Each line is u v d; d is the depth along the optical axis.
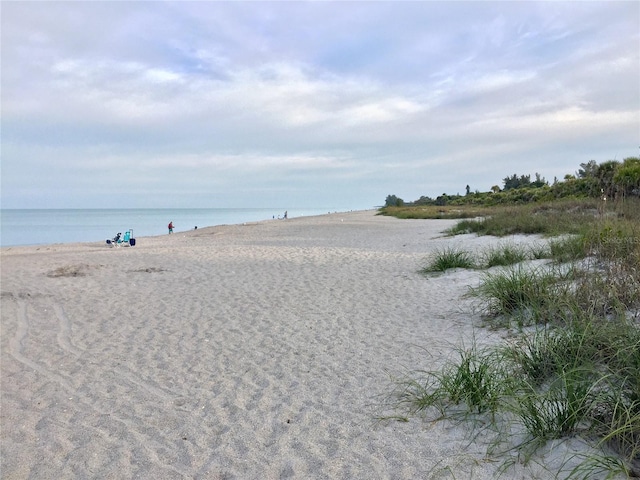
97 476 3.25
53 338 6.49
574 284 5.90
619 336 3.74
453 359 4.74
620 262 5.88
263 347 5.72
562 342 4.00
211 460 3.35
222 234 26.47
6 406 4.45
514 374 3.84
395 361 4.92
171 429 3.85
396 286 8.86
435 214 37.81
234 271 11.36
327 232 24.83
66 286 9.93
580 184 25.03
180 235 28.08
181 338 6.24
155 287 9.68
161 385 4.76
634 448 2.68
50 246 21.36
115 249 17.86
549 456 2.88
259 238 21.78
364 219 42.06
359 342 5.67
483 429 3.33
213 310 7.62
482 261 10.16
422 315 6.64
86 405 4.40
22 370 5.36
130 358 5.59
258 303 7.98
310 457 3.27
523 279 6.18
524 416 3.20
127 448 3.60
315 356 5.30
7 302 8.56
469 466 2.94
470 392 3.70
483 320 5.92
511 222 16.14
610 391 3.20
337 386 4.43
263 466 3.22
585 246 7.65
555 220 14.05
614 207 10.16
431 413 3.68
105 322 7.18
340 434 3.54
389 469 3.02
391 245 16.08
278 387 4.52
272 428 3.74
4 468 3.41
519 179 59.72
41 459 3.51
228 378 4.84
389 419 3.67
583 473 2.64
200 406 4.24
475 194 65.62
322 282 9.61
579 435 3.00
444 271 9.73
